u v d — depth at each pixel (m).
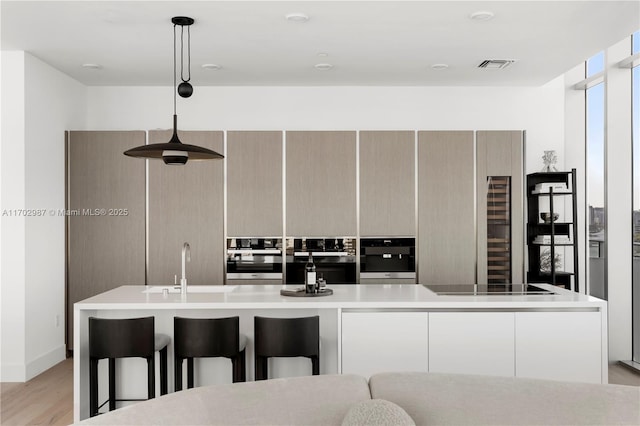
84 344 3.66
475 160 5.85
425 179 5.84
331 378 1.81
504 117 6.28
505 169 5.84
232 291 4.16
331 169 5.82
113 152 5.78
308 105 6.27
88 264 5.77
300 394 1.73
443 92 6.28
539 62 5.24
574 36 4.48
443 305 3.63
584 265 6.03
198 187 5.81
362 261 5.82
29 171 5.00
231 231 5.82
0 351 4.87
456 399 1.73
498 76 5.79
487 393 1.73
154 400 1.63
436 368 3.64
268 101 6.28
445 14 3.99
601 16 4.03
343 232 5.82
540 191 5.77
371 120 6.29
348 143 5.83
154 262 5.79
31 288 5.02
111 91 6.27
